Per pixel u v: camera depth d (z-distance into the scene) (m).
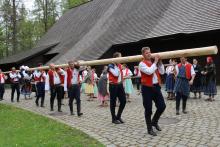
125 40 25.58
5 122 10.91
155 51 24.14
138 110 12.20
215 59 20.45
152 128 8.25
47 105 15.76
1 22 51.28
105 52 26.91
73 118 11.29
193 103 13.05
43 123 10.26
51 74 13.30
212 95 13.70
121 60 9.43
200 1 23.09
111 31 29.39
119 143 7.43
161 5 26.59
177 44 22.64
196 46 21.47
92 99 17.00
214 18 20.33
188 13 22.70
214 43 20.50
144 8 28.39
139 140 7.61
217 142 7.09
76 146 7.20
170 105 12.80
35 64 37.66
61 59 31.47
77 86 11.85
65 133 8.62
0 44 50.25
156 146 7.04
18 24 54.66
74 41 35.00
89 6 40.50
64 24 42.28
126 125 9.47
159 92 8.27
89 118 11.12
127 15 29.91
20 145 7.41
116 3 34.56
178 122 9.39
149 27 24.73
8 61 38.38
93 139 7.83
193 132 8.07
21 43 58.03
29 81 19.55
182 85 10.69
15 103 17.45
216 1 21.98
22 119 11.29
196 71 14.34
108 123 9.95
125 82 14.76
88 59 27.67
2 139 8.13
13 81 18.25
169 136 7.82
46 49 37.66
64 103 16.16
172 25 22.48
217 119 9.50
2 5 50.94
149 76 8.14
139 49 25.33
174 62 14.48
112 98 9.84
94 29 33.31
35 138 8.09
